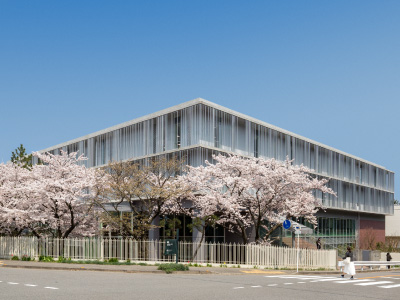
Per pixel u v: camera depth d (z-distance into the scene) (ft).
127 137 148.56
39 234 114.01
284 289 47.09
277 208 105.50
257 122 144.77
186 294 40.70
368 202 212.84
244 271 75.61
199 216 106.11
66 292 40.70
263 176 102.17
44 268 74.43
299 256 97.71
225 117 134.21
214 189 104.83
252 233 131.95
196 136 125.08
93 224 113.19
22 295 38.27
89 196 107.55
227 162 103.96
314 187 107.24
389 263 113.50
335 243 183.42
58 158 111.75
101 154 159.02
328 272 85.51
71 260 87.10
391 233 257.75
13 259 96.07
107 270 69.82
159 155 134.41
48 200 103.81
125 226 103.96
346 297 41.45
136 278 56.95
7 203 109.70
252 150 141.38
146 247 98.84
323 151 182.60
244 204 106.22
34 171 111.96
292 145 162.71
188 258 115.24
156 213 106.83
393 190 241.76
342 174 193.98
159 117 137.80
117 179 105.09
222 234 129.70
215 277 61.82
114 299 36.32
